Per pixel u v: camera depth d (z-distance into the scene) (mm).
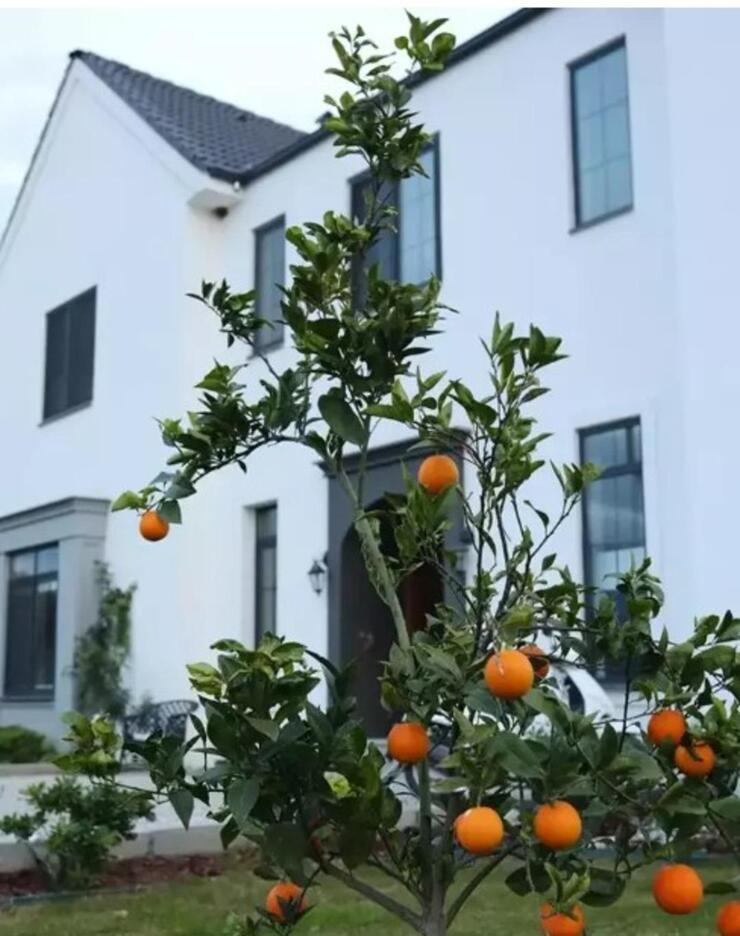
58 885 7293
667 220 10070
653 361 10039
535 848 2439
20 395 19359
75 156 18266
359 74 3186
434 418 2928
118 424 16578
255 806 2475
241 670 2381
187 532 15055
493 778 2281
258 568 14703
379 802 2424
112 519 16484
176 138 15977
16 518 18031
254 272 15141
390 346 2891
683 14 9625
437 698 2539
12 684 18031
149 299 16156
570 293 10883
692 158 9453
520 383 2955
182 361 15289
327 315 2971
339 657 12906
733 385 9000
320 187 14242
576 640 2879
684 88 9570
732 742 2469
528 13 11516
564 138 11125
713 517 9039
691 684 2658
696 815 2426
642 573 2990
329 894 7051
